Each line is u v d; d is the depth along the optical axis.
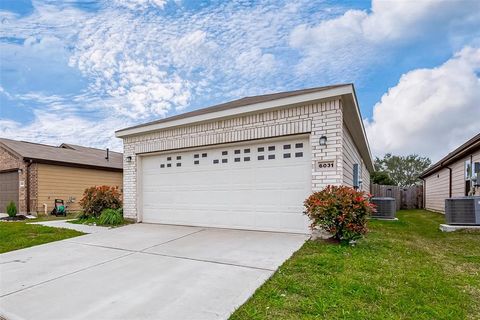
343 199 5.27
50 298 3.20
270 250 4.97
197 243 5.71
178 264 4.34
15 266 4.45
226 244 5.54
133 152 9.20
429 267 4.14
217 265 4.22
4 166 14.43
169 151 8.50
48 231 7.45
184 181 8.22
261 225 6.87
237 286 3.40
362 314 2.69
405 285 3.39
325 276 3.64
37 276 3.95
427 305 2.90
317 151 6.12
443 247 5.66
